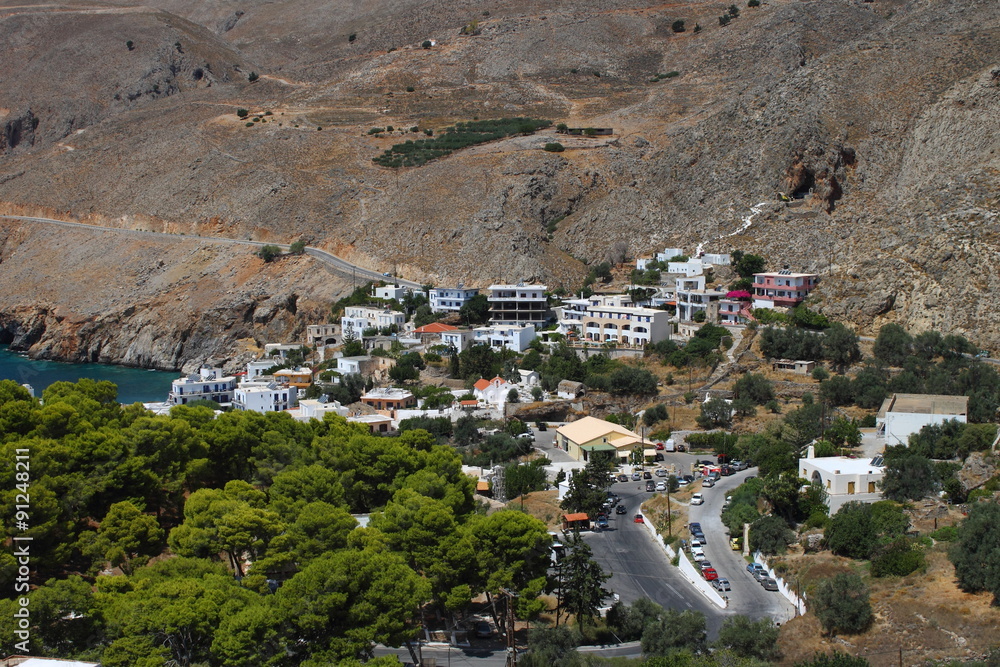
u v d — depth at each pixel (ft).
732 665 318.45
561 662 335.06
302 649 319.06
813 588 368.89
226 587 323.98
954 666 311.68
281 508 383.04
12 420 405.18
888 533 391.65
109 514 361.92
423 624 367.25
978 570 345.31
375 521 382.01
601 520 470.80
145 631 299.99
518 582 365.81
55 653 302.25
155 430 411.75
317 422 492.54
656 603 374.84
